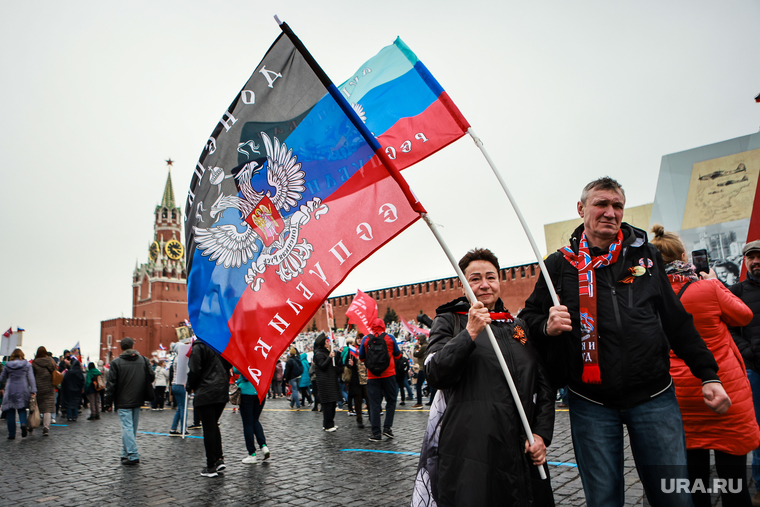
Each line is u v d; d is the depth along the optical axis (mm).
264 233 2947
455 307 2643
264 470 6008
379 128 3348
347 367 10148
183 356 9805
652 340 2332
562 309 2383
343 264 2752
